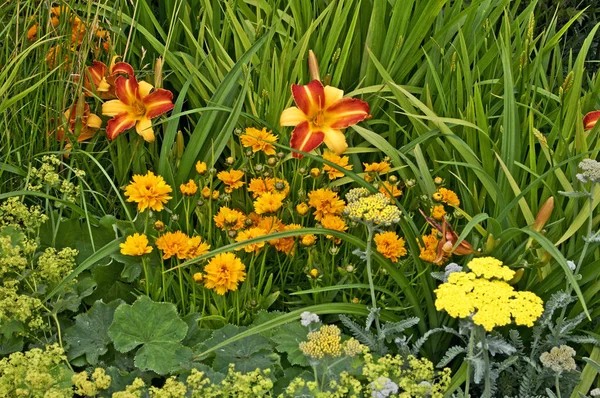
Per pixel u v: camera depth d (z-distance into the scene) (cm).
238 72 298
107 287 286
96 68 314
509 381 262
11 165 295
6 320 254
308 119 285
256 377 246
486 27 326
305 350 218
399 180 304
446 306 218
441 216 272
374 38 317
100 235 293
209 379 237
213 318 268
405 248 292
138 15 338
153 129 318
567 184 268
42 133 304
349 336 269
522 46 325
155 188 270
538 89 312
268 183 282
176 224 292
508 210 254
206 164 297
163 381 266
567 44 396
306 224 299
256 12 346
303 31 327
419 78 327
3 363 222
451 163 267
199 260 263
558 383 240
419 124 298
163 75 340
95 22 301
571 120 291
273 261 295
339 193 310
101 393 249
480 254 258
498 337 246
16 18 291
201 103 325
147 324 260
